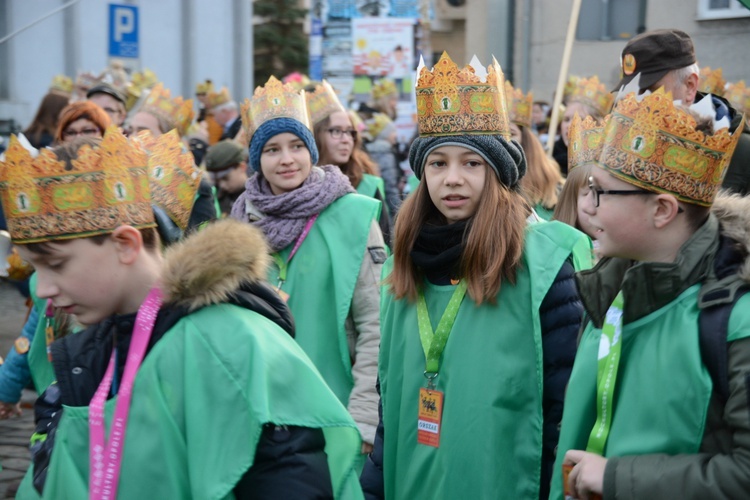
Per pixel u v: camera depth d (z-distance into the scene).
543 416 2.86
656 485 2.02
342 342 3.86
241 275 2.08
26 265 3.79
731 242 2.12
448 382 2.91
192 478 1.96
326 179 4.04
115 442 2.00
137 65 13.03
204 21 15.01
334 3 14.16
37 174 2.00
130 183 2.06
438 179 2.96
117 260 2.05
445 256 2.94
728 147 2.13
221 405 1.98
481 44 16.33
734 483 1.96
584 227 3.88
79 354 2.12
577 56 12.73
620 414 2.16
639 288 2.15
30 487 2.20
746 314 2.01
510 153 3.00
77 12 12.79
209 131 11.45
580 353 2.35
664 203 2.14
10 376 4.01
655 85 3.62
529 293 2.88
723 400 2.03
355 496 2.12
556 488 2.32
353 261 3.89
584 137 3.88
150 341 2.05
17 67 12.09
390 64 14.05
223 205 5.89
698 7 12.16
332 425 2.05
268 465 1.99
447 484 2.86
